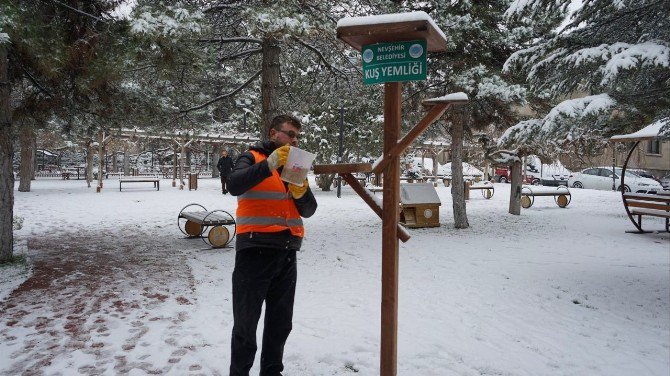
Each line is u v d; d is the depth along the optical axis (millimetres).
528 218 13594
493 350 4027
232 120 24234
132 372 3467
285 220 2895
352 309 5090
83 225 11195
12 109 7344
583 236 10391
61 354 3787
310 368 3621
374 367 3629
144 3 6934
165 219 12398
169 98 9102
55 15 6309
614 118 7066
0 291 5488
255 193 2863
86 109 7945
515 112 12227
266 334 3045
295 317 4812
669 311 5184
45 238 9312
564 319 4883
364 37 2691
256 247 2824
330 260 7613
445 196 21375
